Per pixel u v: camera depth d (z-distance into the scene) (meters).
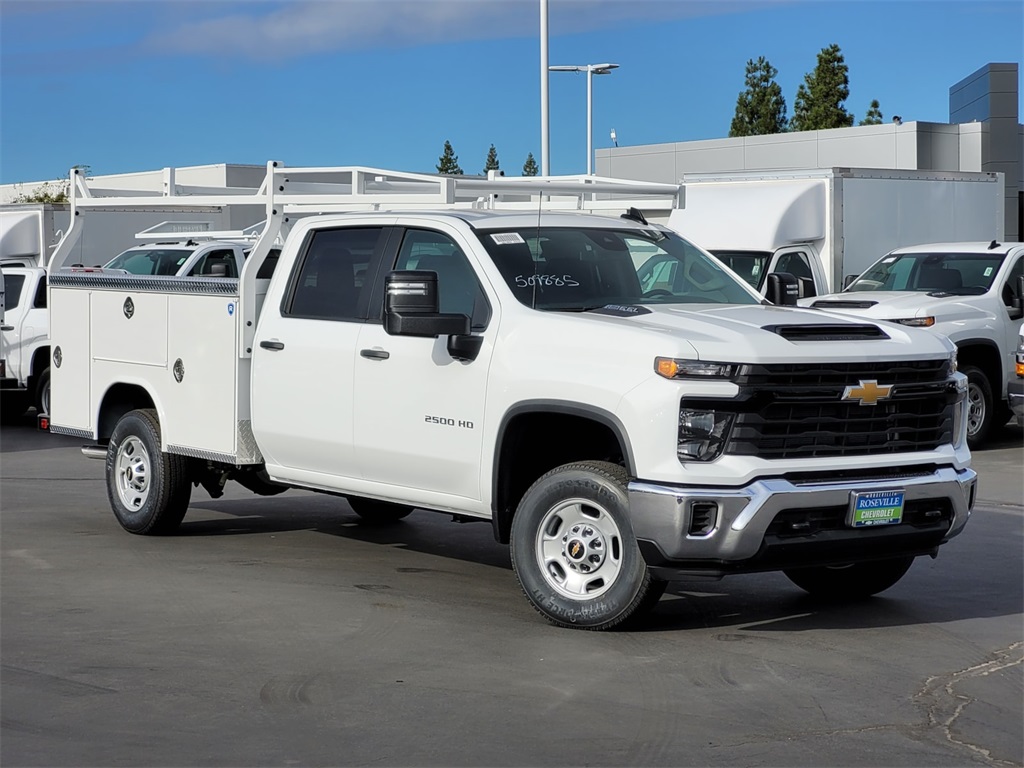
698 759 5.07
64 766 4.99
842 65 68.19
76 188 10.89
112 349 9.91
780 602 7.78
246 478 9.70
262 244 8.87
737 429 6.47
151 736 5.32
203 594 7.89
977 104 36.69
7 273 17.91
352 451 8.06
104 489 12.50
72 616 7.34
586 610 6.91
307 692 5.91
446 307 7.68
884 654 6.59
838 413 6.72
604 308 7.35
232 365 8.83
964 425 7.34
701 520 6.43
